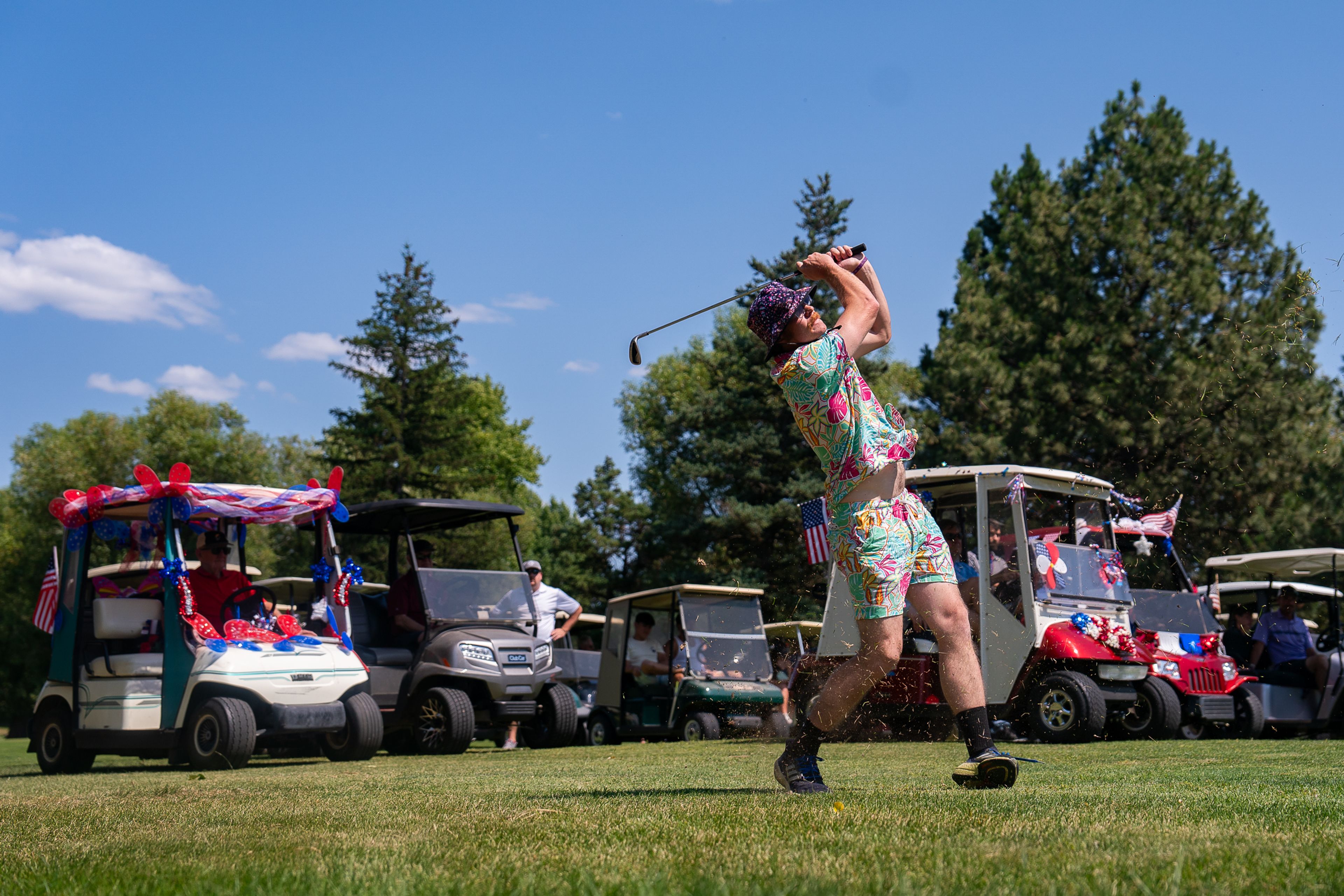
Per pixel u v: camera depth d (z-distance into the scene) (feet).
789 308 12.18
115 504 30.58
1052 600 34.47
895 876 6.49
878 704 36.27
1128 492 68.39
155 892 6.79
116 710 29.48
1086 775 16.49
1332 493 68.33
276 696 29.07
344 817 11.36
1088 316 83.05
